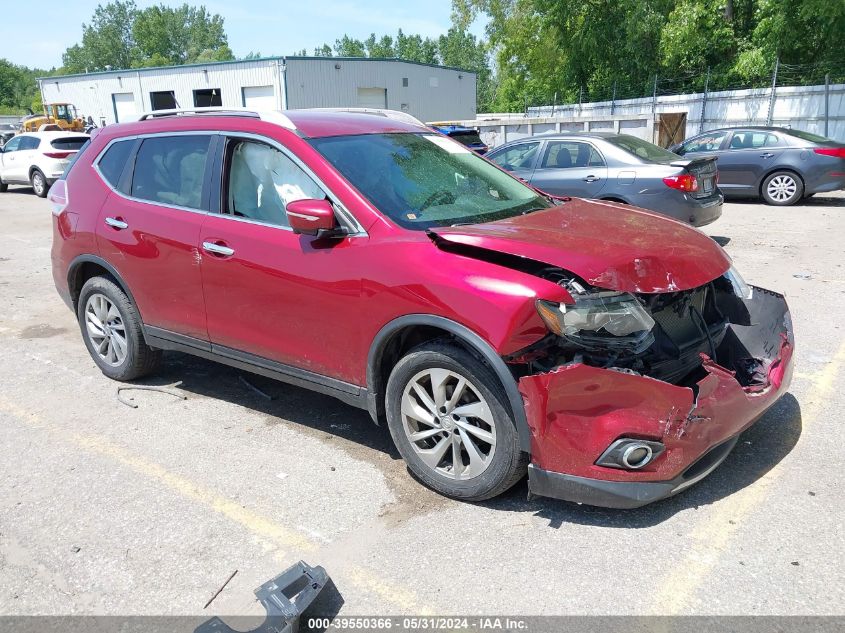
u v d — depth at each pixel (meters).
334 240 3.43
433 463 3.29
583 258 2.92
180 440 4.00
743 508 3.12
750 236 9.69
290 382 3.81
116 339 4.79
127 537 3.08
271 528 3.12
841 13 19.25
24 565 2.91
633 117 17.03
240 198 3.88
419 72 38.22
